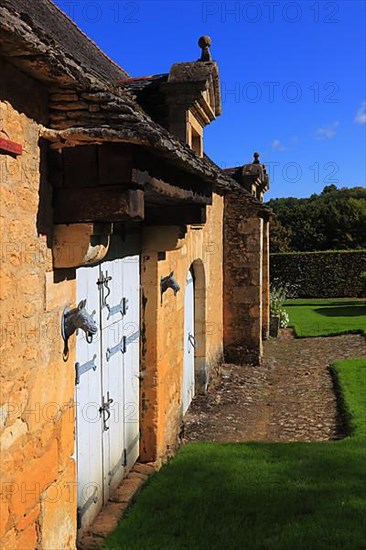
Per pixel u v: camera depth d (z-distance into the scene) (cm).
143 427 597
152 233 585
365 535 414
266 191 1596
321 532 418
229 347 1230
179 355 730
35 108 286
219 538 413
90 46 683
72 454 353
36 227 295
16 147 267
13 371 273
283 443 660
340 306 2238
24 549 287
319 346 1400
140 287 595
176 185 393
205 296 951
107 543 410
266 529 427
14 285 273
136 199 310
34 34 241
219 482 525
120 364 530
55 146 304
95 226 317
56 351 327
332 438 714
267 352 1360
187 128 702
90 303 440
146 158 321
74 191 308
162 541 411
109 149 300
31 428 293
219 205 1140
